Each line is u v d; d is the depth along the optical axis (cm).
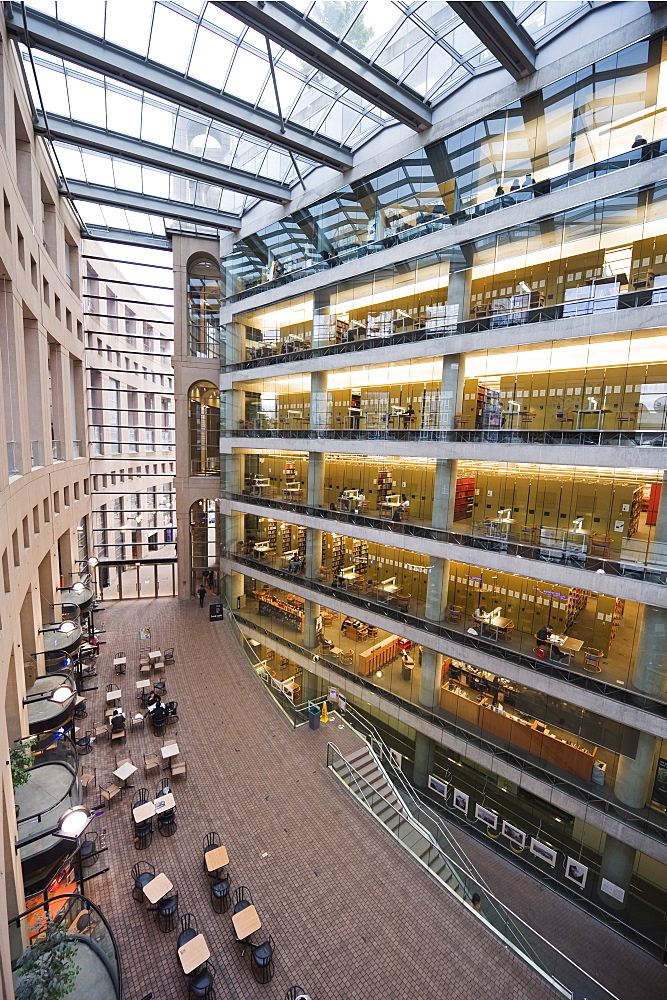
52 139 1351
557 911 1177
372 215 1566
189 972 707
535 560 1206
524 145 1205
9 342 932
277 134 1373
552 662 1203
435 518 1444
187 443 2405
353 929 832
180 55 1128
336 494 2011
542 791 1226
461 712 1417
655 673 1050
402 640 1819
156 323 2412
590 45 1079
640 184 1024
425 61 1221
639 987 1009
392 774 1455
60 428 1587
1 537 702
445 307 1384
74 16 1005
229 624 2155
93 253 2228
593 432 1098
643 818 1071
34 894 830
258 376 2061
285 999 726
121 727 1339
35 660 1103
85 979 676
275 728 1408
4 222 828
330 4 975
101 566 2423
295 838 1020
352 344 1636
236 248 2184
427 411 1433
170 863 949
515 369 1388
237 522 2352
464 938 829
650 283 1043
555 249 1201
